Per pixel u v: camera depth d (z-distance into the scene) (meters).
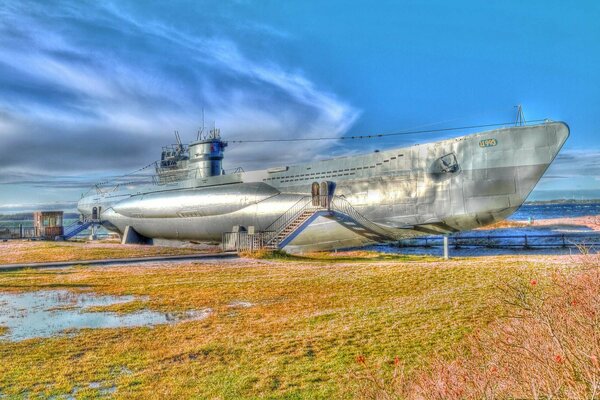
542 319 4.55
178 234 32.62
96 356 8.28
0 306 12.56
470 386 4.20
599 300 4.87
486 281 13.55
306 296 12.87
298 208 24.69
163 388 6.78
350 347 8.32
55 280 16.50
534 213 120.56
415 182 20.66
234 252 23.36
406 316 10.20
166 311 11.62
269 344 8.70
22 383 7.08
